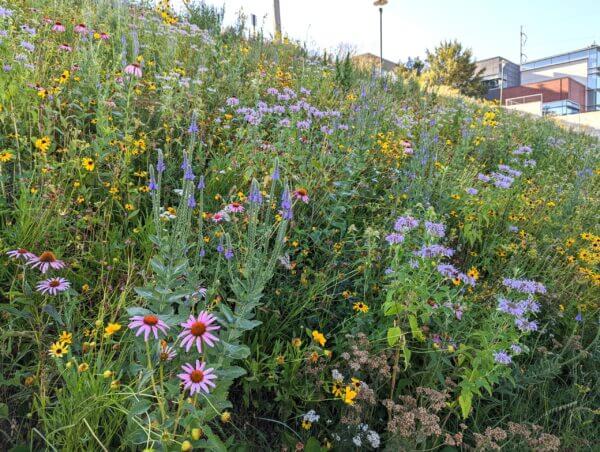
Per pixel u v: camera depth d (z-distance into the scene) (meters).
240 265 2.70
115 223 3.10
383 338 2.73
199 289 2.32
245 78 6.44
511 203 4.92
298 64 8.16
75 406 1.85
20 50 4.28
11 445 1.97
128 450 1.98
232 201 3.35
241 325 1.96
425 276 2.76
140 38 6.49
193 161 3.96
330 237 3.58
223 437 2.35
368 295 3.22
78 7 6.80
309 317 2.91
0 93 3.39
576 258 4.71
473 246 4.40
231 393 2.61
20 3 5.79
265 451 2.43
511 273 3.89
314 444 2.35
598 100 79.94
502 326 2.68
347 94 6.95
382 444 2.53
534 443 2.56
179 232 1.98
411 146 5.60
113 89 4.14
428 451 2.57
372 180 4.57
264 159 3.97
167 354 1.87
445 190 4.59
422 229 3.39
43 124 3.46
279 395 2.49
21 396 2.05
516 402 3.08
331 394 2.64
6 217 2.80
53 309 2.18
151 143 3.78
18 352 2.20
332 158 4.05
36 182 3.06
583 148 9.39
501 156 6.68
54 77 4.25
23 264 2.37
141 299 2.44
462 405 2.49
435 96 8.88
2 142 3.28
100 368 2.05
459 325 2.90
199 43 7.45
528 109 23.59
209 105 5.11
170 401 2.04
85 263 2.77
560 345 3.32
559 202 5.66
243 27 10.09
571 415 2.94
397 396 2.76
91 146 3.42
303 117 5.17
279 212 3.18
